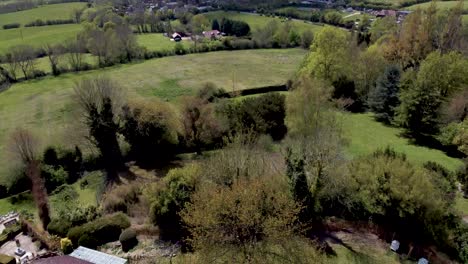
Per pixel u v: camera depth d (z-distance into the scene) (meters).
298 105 42.00
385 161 27.89
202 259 19.31
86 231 25.28
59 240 25.44
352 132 47.00
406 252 23.75
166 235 25.61
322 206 26.73
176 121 43.78
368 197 26.06
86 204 32.59
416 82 43.94
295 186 25.25
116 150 41.75
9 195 35.94
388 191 25.53
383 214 25.56
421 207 24.84
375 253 23.58
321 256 22.48
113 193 31.88
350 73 53.75
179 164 40.88
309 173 27.02
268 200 20.27
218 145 44.19
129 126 41.28
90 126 40.28
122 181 37.25
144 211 28.66
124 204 30.23
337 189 26.48
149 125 41.03
